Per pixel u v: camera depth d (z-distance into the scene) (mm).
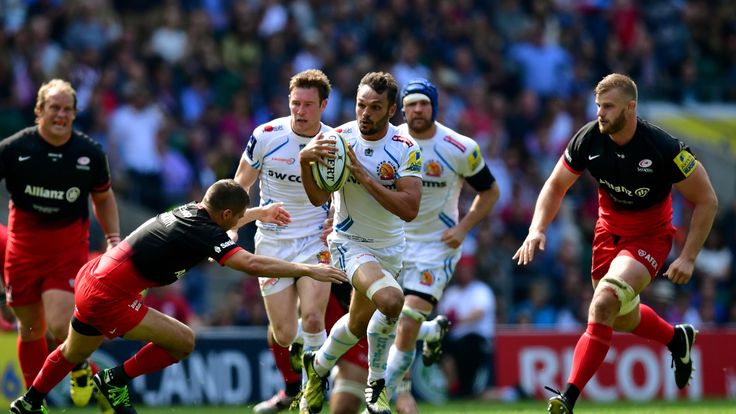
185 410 39750
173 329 26641
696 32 83938
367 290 25062
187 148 60312
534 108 70250
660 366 49938
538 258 59188
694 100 82188
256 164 29422
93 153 30609
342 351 26328
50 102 29578
